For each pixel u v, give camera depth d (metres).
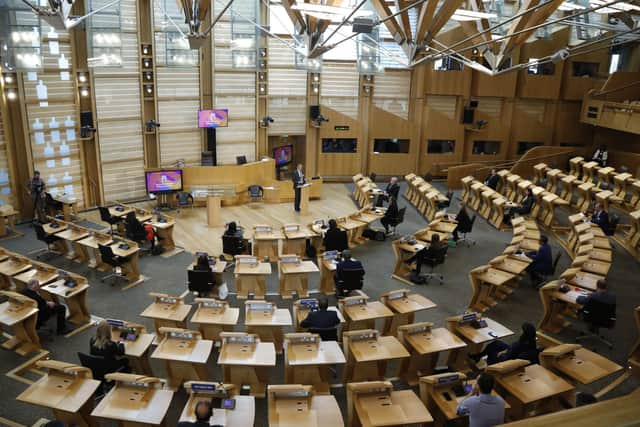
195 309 11.61
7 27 14.63
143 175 20.03
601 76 25.77
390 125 24.30
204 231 17.05
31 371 9.17
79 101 17.80
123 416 6.44
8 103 16.22
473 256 15.42
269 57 22.00
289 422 6.30
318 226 14.96
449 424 7.28
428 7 9.56
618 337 10.70
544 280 13.50
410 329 8.70
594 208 16.92
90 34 16.86
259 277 12.06
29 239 15.71
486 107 25.55
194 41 11.62
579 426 1.32
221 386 6.66
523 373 7.54
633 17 17.27
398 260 13.66
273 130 22.92
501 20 15.93
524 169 24.50
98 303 11.88
